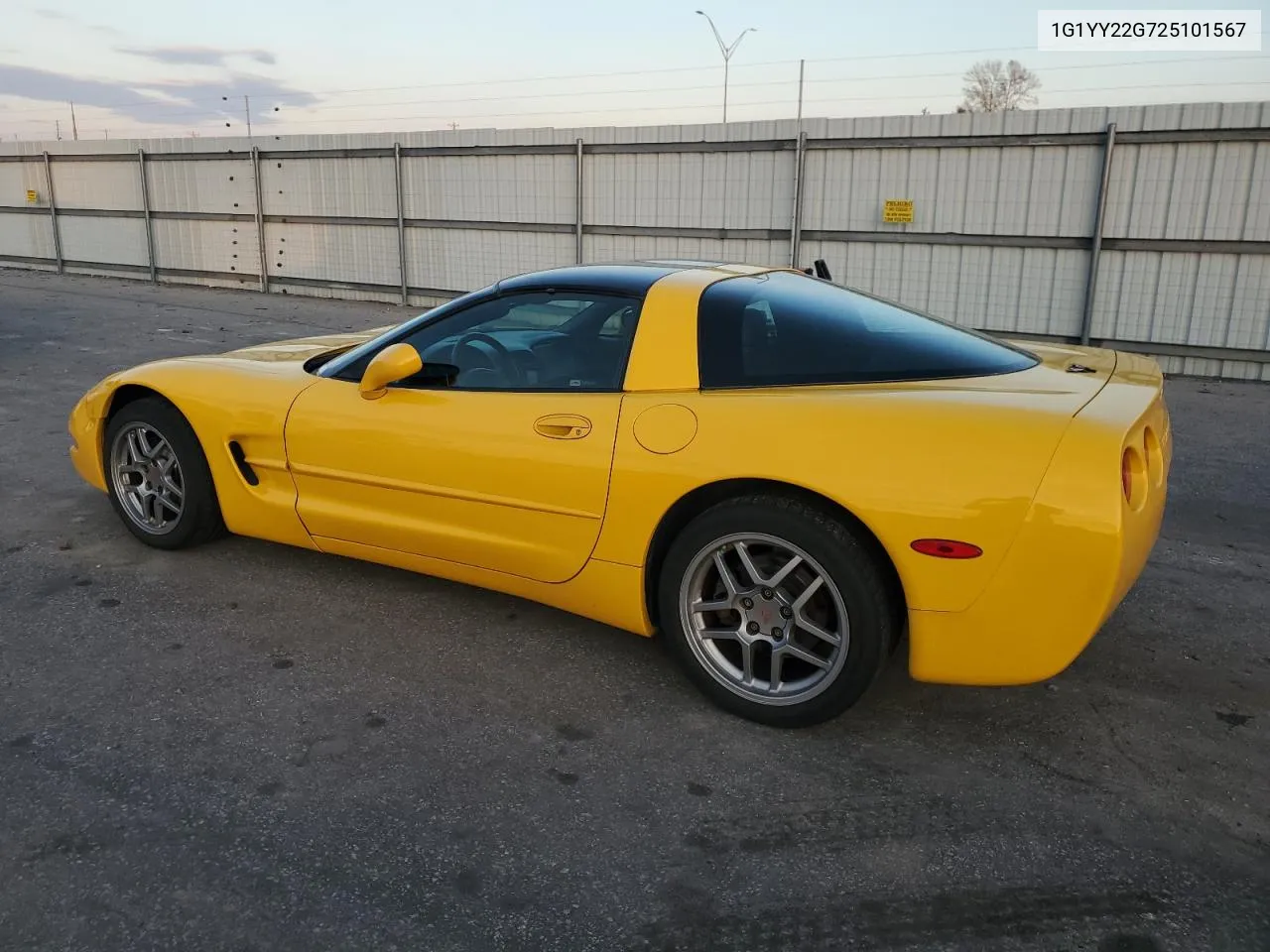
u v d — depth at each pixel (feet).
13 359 29.22
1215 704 9.95
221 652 10.65
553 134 41.63
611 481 9.56
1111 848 7.61
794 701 9.13
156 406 12.92
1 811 7.73
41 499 15.70
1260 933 6.68
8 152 60.39
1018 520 7.95
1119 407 8.66
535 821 7.83
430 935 6.55
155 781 8.20
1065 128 31.76
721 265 11.63
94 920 6.60
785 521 8.74
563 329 10.37
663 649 10.97
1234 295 30.63
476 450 10.35
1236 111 29.30
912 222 34.86
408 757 8.71
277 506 12.14
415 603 12.03
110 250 58.03
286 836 7.55
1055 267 33.04
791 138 36.29
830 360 9.57
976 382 9.30
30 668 10.14
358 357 11.80
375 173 47.03
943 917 6.81
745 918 6.78
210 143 51.75
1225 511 16.89
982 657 8.36
